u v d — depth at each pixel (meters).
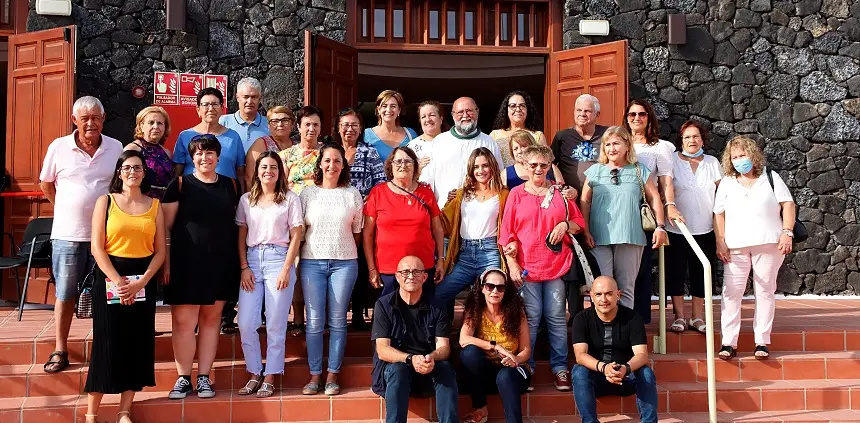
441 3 6.91
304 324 4.68
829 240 6.88
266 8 6.59
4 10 6.40
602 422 4.07
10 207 6.21
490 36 6.98
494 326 4.04
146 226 3.79
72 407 3.91
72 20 6.32
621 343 3.98
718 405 4.30
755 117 6.90
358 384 4.30
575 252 4.27
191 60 6.47
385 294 4.16
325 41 6.37
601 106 6.54
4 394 4.06
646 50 6.86
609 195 4.39
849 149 6.91
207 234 3.94
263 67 6.57
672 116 6.86
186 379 4.04
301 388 4.27
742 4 6.92
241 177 4.70
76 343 4.32
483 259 4.27
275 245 4.08
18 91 6.22
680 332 4.79
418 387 3.93
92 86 6.33
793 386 4.36
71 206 4.22
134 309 3.76
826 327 5.00
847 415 4.18
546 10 6.97
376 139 4.86
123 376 3.72
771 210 4.48
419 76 10.12
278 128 4.73
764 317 4.54
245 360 4.12
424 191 4.25
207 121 4.61
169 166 4.46
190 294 3.91
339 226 4.11
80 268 4.25
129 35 6.40
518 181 4.49
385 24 6.88
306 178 4.45
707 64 6.90
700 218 4.85
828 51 6.93
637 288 4.65
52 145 4.33
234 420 3.98
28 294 6.08
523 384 3.95
